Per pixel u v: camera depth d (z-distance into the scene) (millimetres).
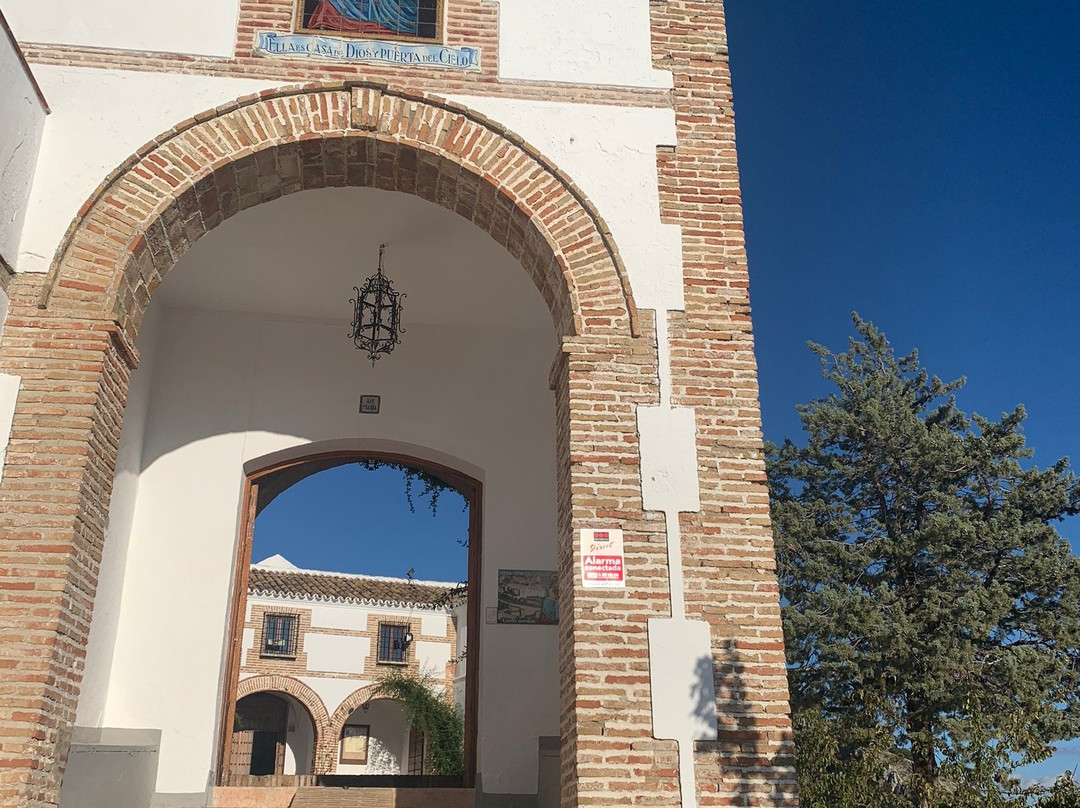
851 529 16734
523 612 11281
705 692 6938
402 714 28250
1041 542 15594
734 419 7766
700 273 8203
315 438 11641
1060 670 14406
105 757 8922
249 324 11992
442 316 12305
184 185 7922
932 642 14062
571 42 8883
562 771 7191
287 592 26906
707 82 8938
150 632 10484
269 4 8617
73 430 7039
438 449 11883
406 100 8430
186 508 11039
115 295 7484
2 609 6516
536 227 8188
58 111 7992
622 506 7398
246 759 27359
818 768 11461
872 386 17859
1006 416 16875
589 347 7840
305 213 10188
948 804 10117
